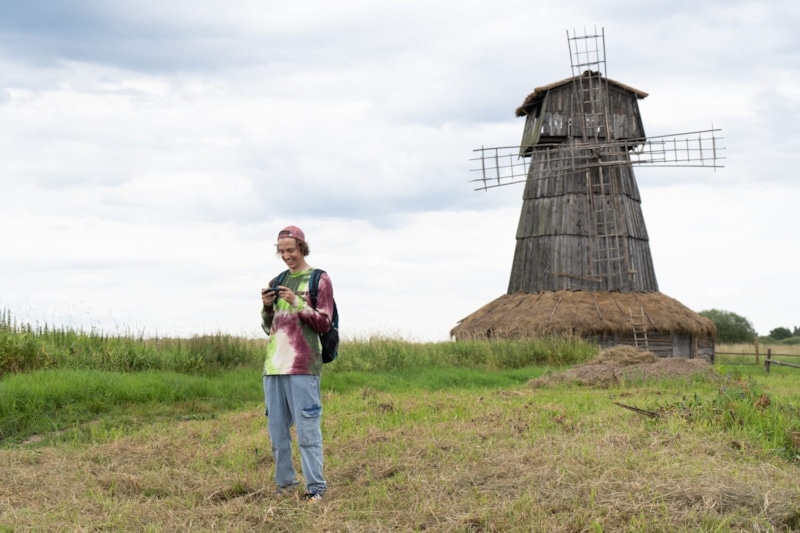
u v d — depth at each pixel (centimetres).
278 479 831
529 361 2714
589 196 3700
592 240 3672
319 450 802
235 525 711
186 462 975
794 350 4619
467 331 3462
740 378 1866
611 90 3747
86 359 1839
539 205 3772
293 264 827
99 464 966
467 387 1902
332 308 820
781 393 1673
